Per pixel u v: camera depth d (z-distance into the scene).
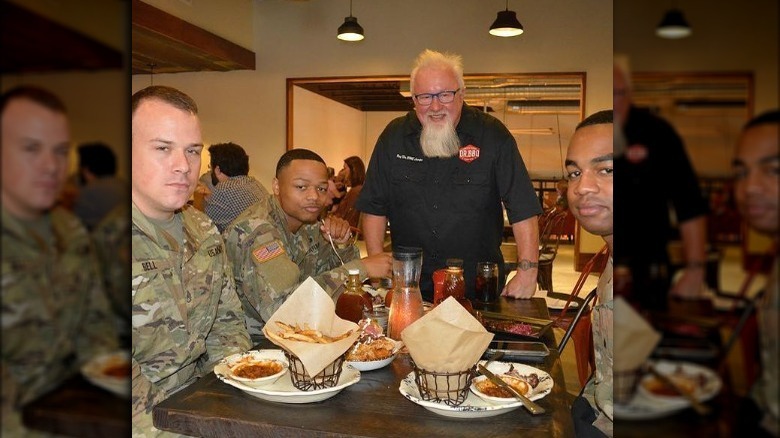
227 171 3.85
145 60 5.68
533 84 5.82
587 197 1.05
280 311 1.17
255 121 6.22
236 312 1.63
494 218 2.43
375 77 5.86
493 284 1.91
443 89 2.20
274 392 1.05
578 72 5.44
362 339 1.34
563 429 0.98
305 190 2.00
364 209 2.49
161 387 1.39
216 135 6.30
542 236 4.65
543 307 1.86
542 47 5.48
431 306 1.66
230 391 1.13
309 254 2.22
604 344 1.11
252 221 1.72
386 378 1.22
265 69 6.14
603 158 1.03
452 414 1.01
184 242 1.45
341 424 0.99
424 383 1.04
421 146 2.31
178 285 1.40
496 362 1.26
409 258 1.40
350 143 10.02
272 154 6.22
